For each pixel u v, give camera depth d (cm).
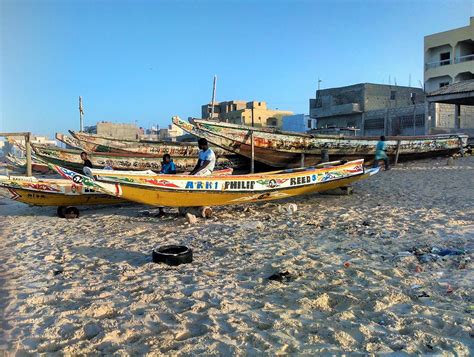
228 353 377
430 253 663
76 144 2200
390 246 714
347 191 1315
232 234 843
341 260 646
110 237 866
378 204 1140
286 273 585
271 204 1203
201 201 1028
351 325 426
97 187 931
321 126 4959
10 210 1277
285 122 5644
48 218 1127
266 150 1755
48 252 753
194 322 445
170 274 604
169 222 1002
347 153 1950
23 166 2761
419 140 2186
